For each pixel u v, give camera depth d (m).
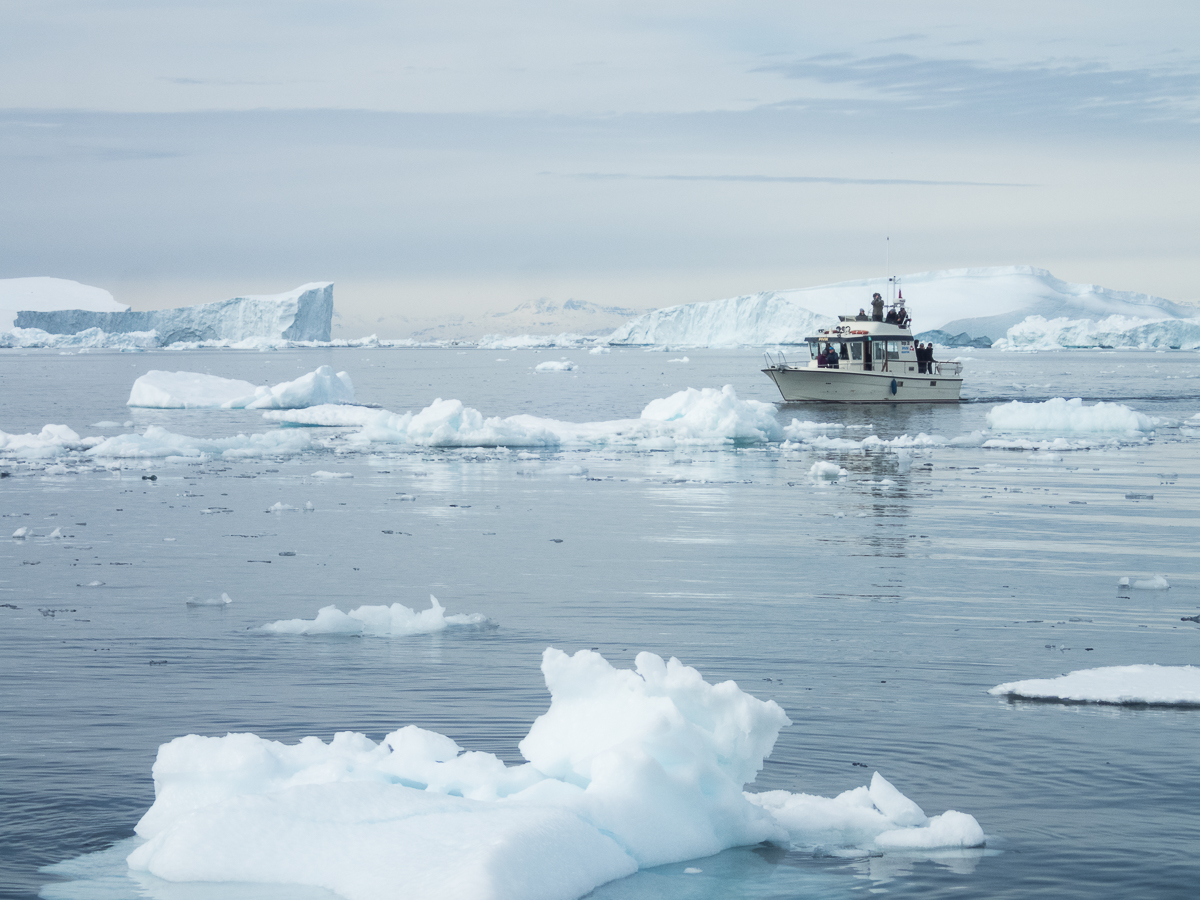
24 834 7.71
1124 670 11.80
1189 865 7.37
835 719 10.37
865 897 6.89
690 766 7.84
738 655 12.74
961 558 19.28
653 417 47.59
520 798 7.50
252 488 29.25
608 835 7.30
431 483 30.55
